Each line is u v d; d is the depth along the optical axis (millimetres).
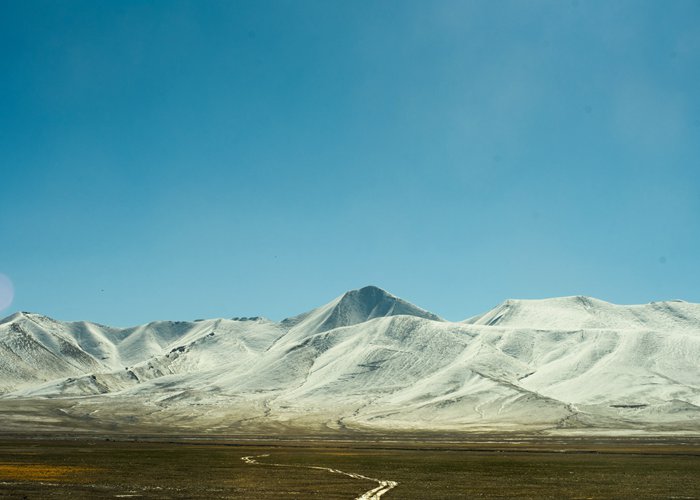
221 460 95250
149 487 58781
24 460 90188
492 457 104875
